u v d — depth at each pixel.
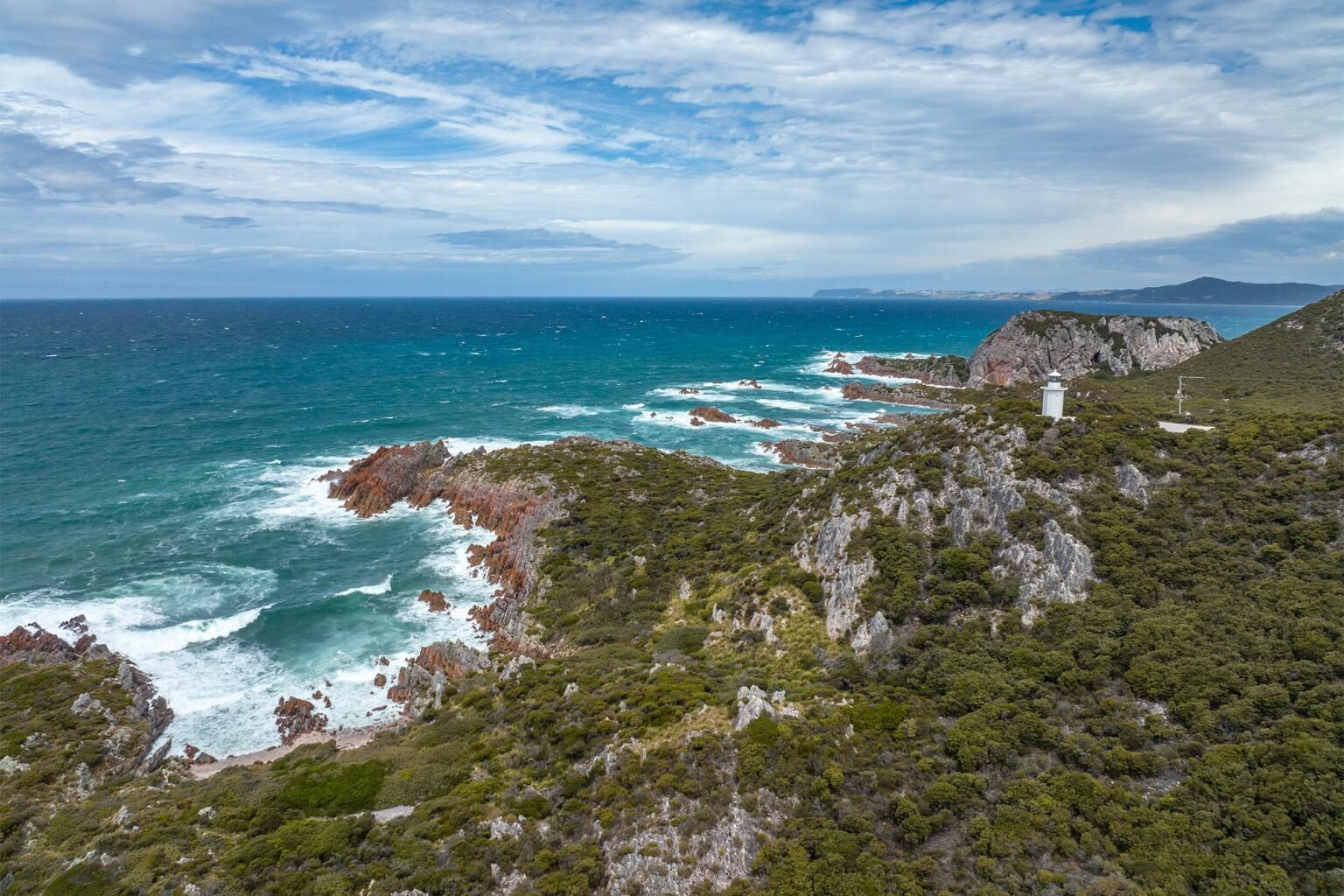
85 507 88.94
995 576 46.22
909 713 37.78
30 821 37.78
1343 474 44.56
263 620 64.88
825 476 73.06
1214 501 46.47
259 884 31.95
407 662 59.44
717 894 28.95
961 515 51.09
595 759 37.44
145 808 38.69
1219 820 28.02
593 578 67.25
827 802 32.53
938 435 60.56
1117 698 35.66
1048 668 38.62
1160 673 35.88
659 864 30.36
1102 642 39.06
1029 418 56.88
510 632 63.12
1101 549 45.00
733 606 55.09
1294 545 41.69
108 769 44.53
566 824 33.50
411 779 39.81
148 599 67.06
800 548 57.84
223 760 47.91
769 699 39.41
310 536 83.50
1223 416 64.56
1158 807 29.27
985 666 40.00
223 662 58.53
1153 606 40.84
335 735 50.84
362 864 33.06
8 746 44.16
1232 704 32.94
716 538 69.56
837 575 51.06
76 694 51.00
